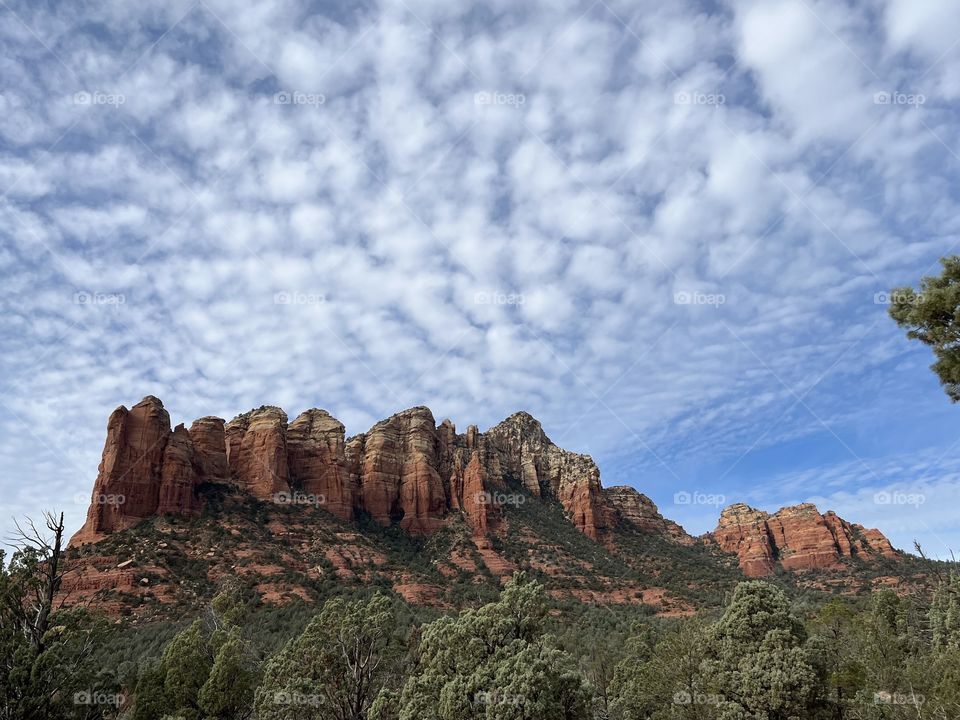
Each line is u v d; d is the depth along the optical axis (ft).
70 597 253.85
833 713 126.21
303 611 266.36
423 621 261.24
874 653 158.40
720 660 138.00
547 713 104.27
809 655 128.98
